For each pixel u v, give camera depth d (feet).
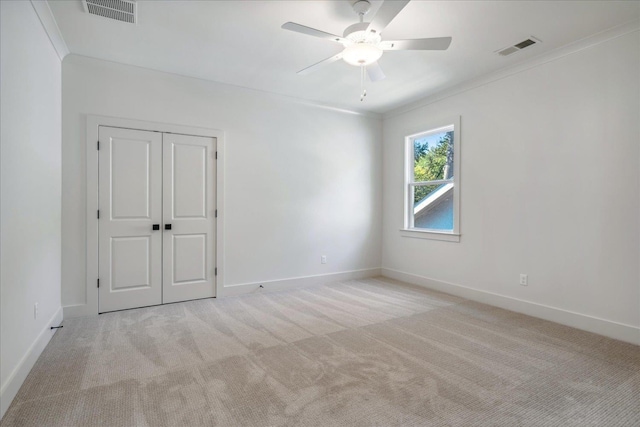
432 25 9.05
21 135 6.90
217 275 13.38
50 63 9.20
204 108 13.06
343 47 10.32
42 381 6.95
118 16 8.63
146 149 12.03
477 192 12.95
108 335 9.46
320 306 12.32
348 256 16.71
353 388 6.75
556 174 10.59
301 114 15.26
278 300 13.09
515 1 7.97
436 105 14.66
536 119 11.09
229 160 13.58
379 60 11.20
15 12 6.57
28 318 7.32
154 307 12.09
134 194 11.84
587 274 9.89
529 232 11.31
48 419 5.72
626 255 9.11
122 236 11.66
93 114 11.18
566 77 10.32
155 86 12.16
